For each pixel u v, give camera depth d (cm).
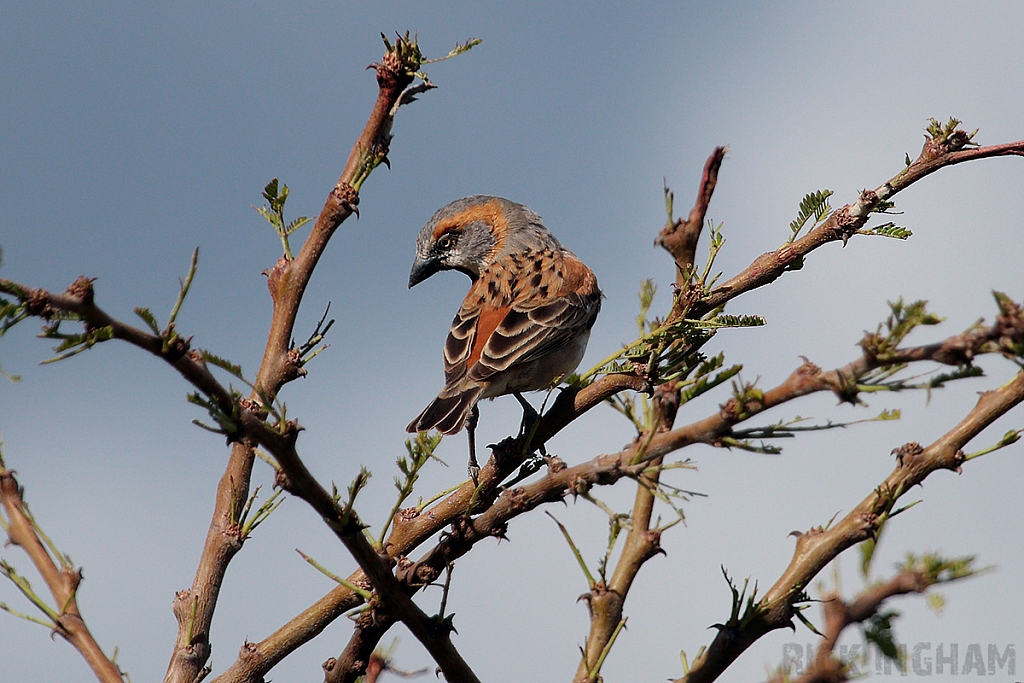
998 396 701
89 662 810
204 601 849
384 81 930
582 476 702
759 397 603
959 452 693
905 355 546
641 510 832
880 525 687
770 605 687
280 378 900
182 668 833
